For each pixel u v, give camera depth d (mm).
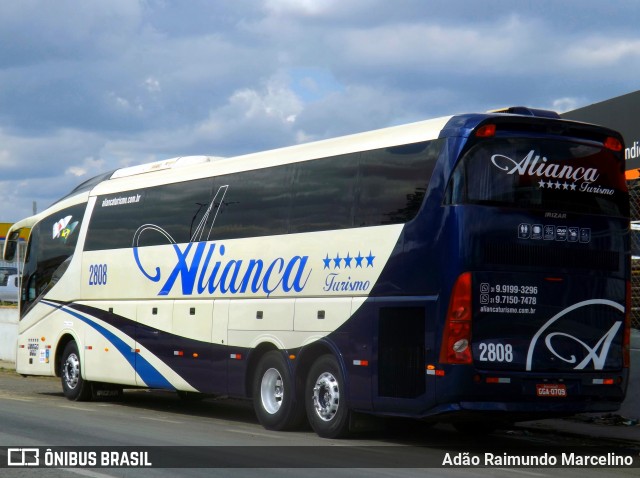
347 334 13023
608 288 12453
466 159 11703
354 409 12891
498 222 11719
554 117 12898
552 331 11969
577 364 12117
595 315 12312
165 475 9984
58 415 15852
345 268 13172
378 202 12773
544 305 11930
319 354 13781
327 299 13422
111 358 18125
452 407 11500
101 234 18781
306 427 14477
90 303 18812
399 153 12547
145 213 17625
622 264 12625
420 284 11938
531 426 14953
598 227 12414
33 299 20531
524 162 11977
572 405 12039
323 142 14047
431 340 11711
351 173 13305
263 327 14562
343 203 13359
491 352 11586
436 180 11883
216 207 15898
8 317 29641
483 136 11773
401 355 12164
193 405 19203
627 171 16578
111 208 18641
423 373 11836
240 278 15141
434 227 11812
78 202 19703
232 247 15422
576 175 12320
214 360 15555
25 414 15836
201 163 16922
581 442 13617
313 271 13719
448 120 12047
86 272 19031
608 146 12609
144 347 17250
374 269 12672
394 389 12242
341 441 13125
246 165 15398
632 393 15227
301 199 14148
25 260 20984
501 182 11812
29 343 20531
